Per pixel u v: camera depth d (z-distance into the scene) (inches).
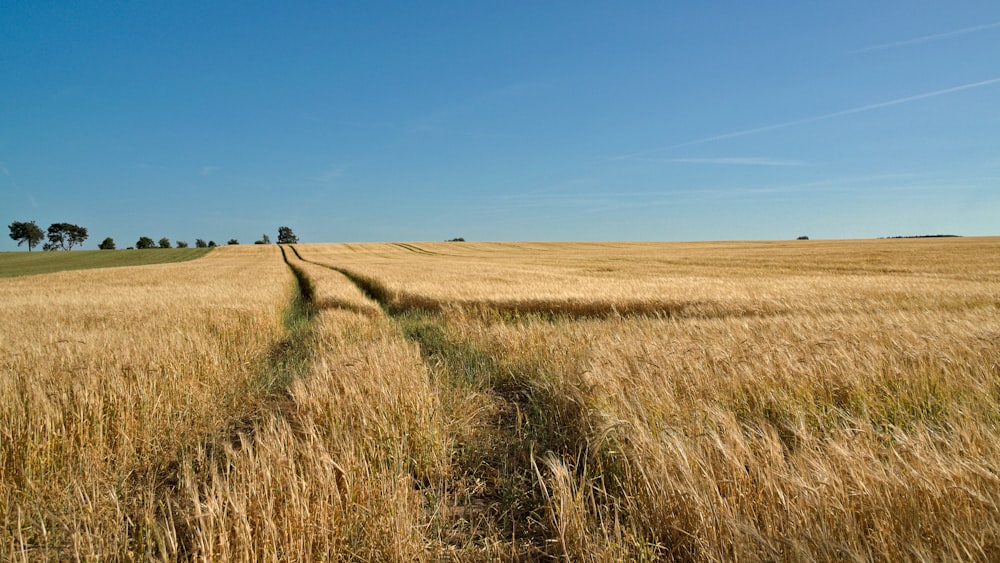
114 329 391.2
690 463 122.9
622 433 148.2
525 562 114.3
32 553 110.3
